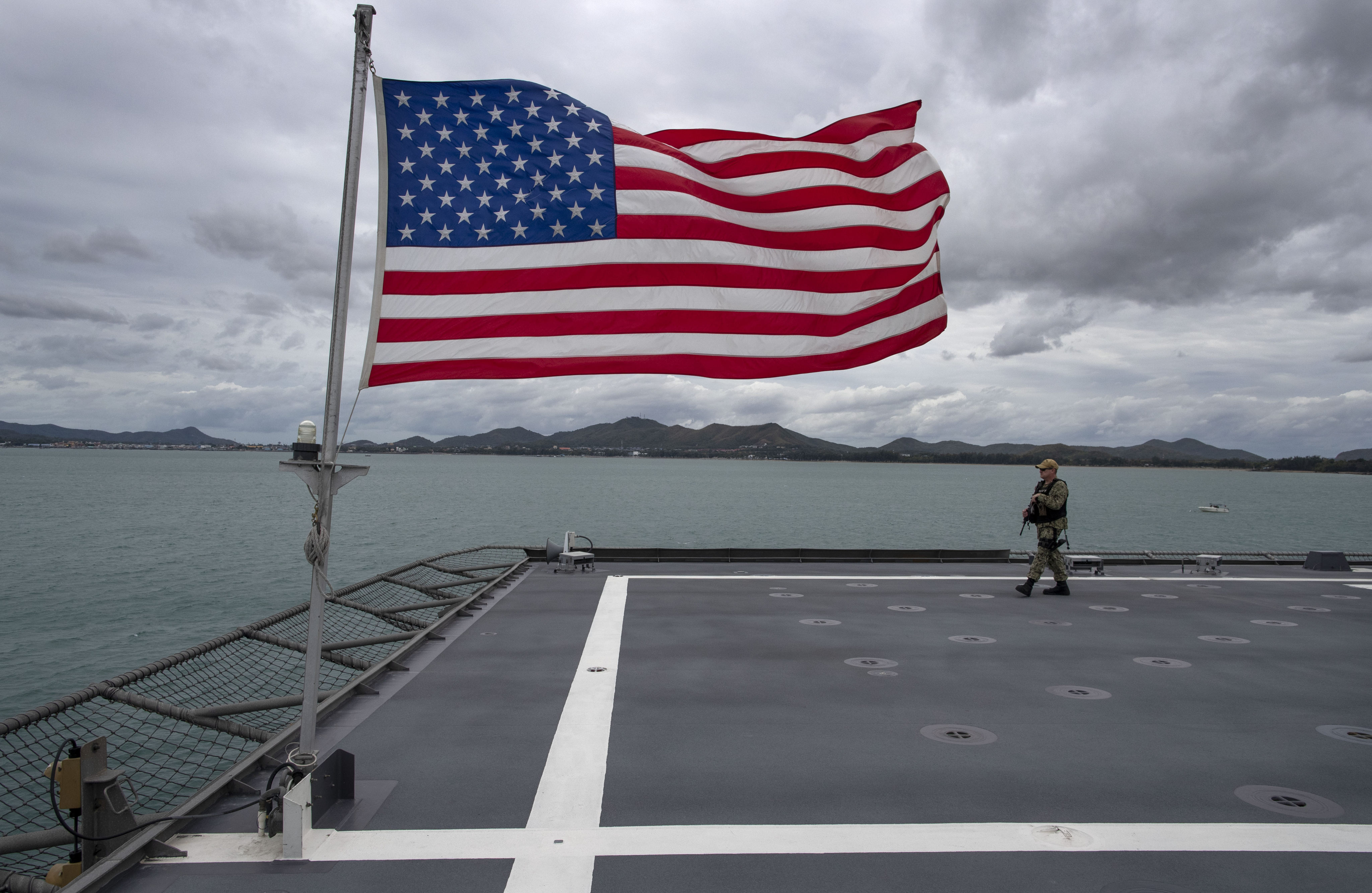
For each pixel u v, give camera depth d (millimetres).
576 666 7238
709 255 6918
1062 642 8406
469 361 6000
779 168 7516
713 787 4508
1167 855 3758
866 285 7383
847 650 7926
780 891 3389
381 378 5926
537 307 6258
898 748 5176
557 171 6391
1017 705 6164
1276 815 4215
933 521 65500
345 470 4152
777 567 14219
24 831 8727
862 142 7637
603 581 12430
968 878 3520
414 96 6141
